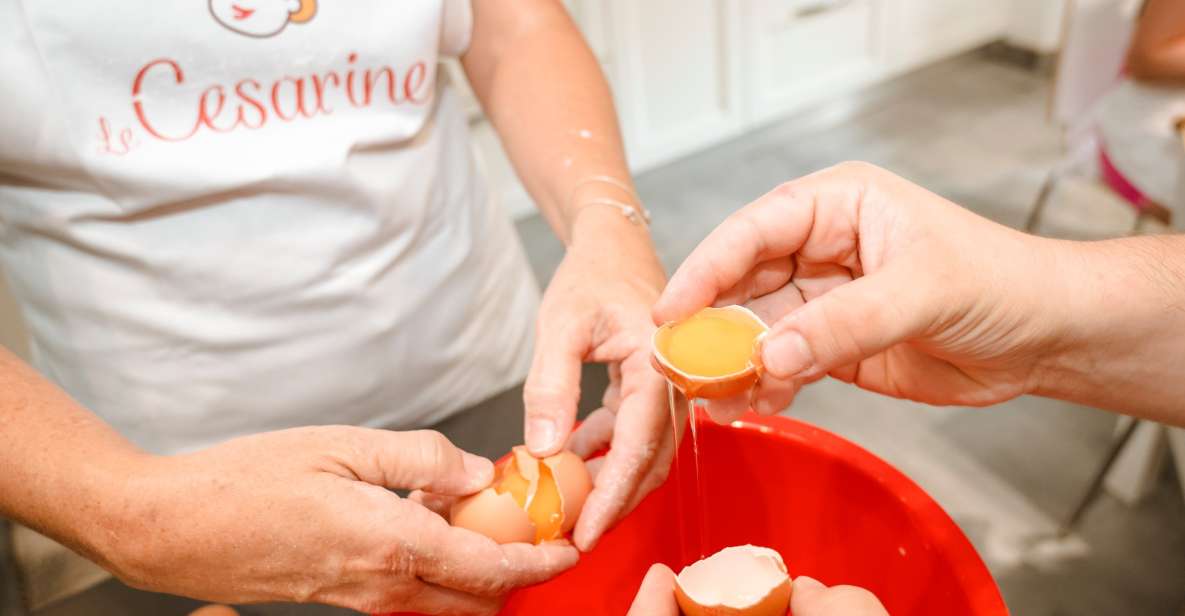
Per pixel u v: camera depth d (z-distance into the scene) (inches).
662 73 58.4
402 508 14.8
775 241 15.8
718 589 16.3
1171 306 14.7
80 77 17.2
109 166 17.9
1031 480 35.7
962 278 13.9
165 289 19.5
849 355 13.9
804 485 18.0
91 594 18.4
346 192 19.7
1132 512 33.5
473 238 23.4
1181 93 31.4
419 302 22.1
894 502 16.6
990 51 72.6
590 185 20.1
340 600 15.2
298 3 18.0
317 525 14.4
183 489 14.4
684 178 62.0
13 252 19.8
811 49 64.2
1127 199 33.9
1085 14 34.0
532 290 26.4
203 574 14.8
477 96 23.6
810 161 62.4
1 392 15.5
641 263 18.9
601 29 54.3
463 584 15.4
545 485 16.9
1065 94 36.1
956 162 59.2
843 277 17.2
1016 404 39.3
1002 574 32.1
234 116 18.6
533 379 17.4
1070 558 32.3
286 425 21.8
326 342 21.0
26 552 31.0
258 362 20.7
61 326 20.1
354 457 15.2
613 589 19.2
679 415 17.8
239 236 19.4
